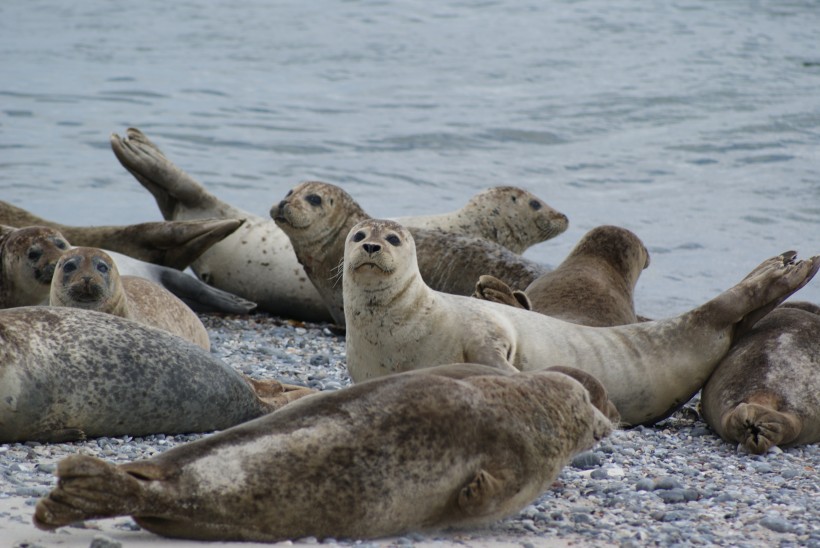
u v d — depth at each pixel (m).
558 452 20.28
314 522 18.00
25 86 103.81
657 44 127.62
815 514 22.48
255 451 17.73
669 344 32.88
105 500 16.64
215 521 17.44
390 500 18.39
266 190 72.06
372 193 72.25
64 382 26.67
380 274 29.50
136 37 133.62
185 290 47.09
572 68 115.50
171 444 27.48
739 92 103.62
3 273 39.94
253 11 151.25
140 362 27.75
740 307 32.81
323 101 100.94
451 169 79.31
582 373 24.83
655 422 33.66
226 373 29.11
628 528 21.02
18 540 17.95
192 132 87.50
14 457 25.05
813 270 33.16
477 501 18.77
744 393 30.53
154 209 67.12
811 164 80.75
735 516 22.22
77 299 32.59
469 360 30.22
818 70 114.19
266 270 49.72
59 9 154.25
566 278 39.53
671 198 72.50
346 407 18.58
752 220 67.19
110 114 93.00
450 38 131.88
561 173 79.12
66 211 65.62
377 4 154.50
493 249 48.59
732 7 149.25
